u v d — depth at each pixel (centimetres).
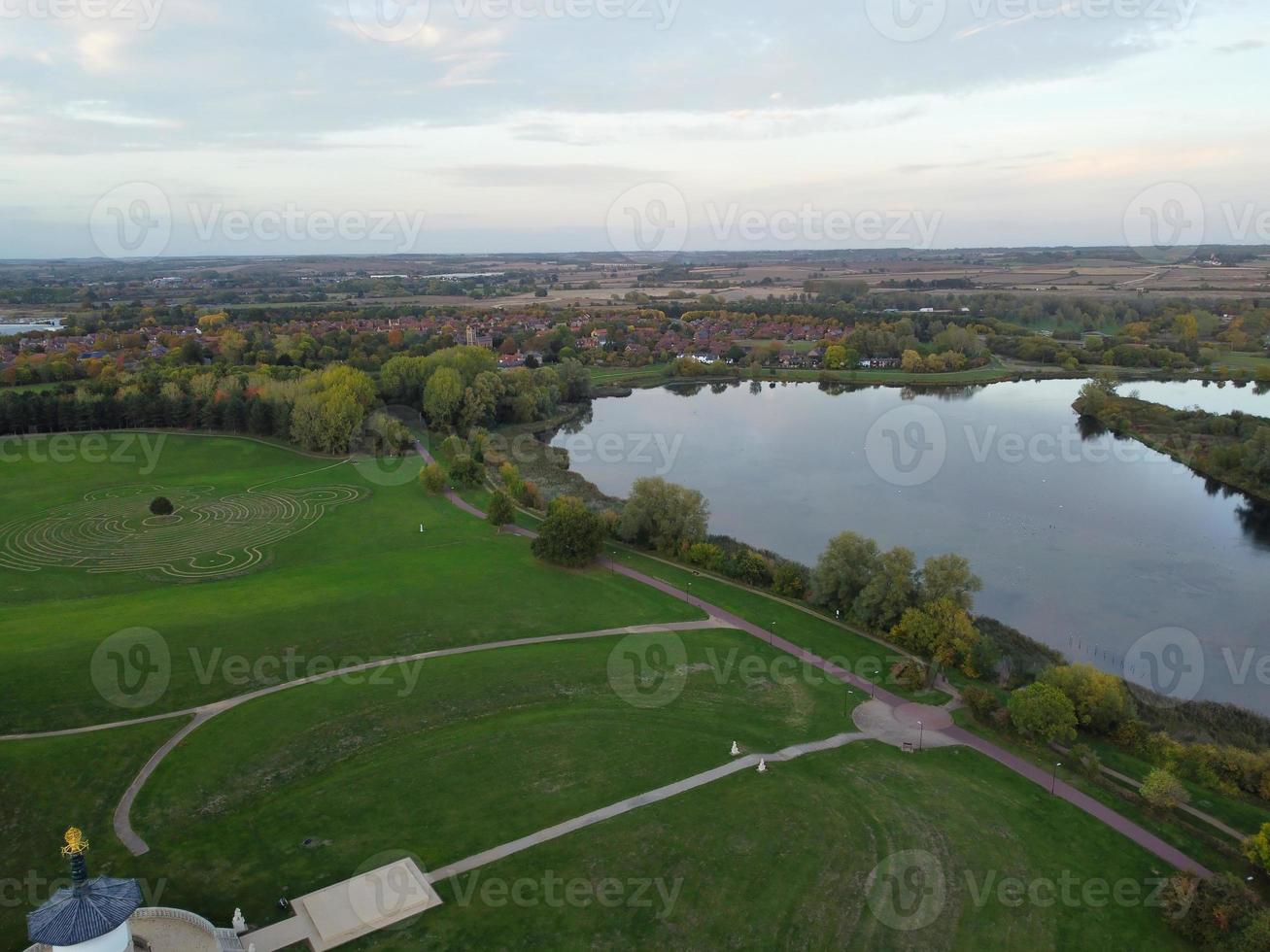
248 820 5616
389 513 12838
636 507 11138
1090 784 6328
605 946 4675
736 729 6956
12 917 4662
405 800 5872
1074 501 14388
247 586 9456
